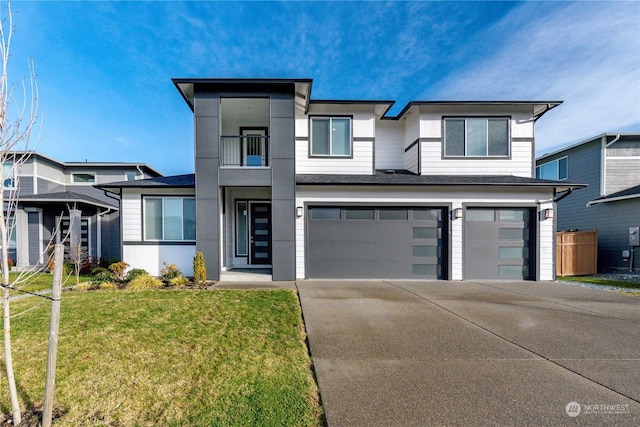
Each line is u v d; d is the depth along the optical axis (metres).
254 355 3.61
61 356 3.49
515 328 4.62
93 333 4.19
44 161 13.95
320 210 8.89
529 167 9.95
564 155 14.93
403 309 5.61
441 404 2.71
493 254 8.90
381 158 11.55
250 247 10.65
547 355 3.70
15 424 2.35
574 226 14.35
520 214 8.98
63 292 6.77
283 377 3.13
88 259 11.32
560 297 6.67
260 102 9.07
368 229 8.89
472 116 10.04
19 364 3.28
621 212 12.27
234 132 10.80
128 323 4.61
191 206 9.25
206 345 3.86
